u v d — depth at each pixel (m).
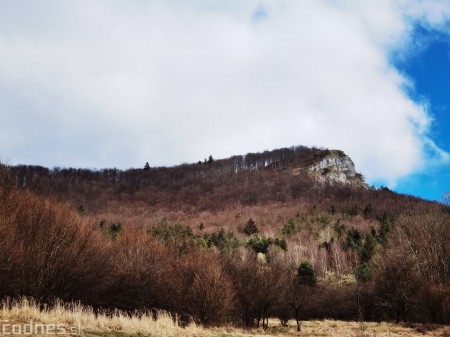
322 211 108.38
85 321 11.56
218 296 22.31
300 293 28.30
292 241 76.62
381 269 33.41
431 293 28.70
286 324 29.47
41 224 19.23
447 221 40.03
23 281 17.77
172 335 12.89
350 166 198.00
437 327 24.64
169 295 24.31
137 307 24.11
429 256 36.06
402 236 41.69
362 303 34.44
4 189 19.58
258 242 65.75
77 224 21.38
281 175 184.00
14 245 17.00
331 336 21.22
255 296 26.77
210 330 17.23
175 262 27.59
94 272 22.33
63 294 19.86
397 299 30.06
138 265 25.14
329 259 65.19
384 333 21.77
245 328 23.36
